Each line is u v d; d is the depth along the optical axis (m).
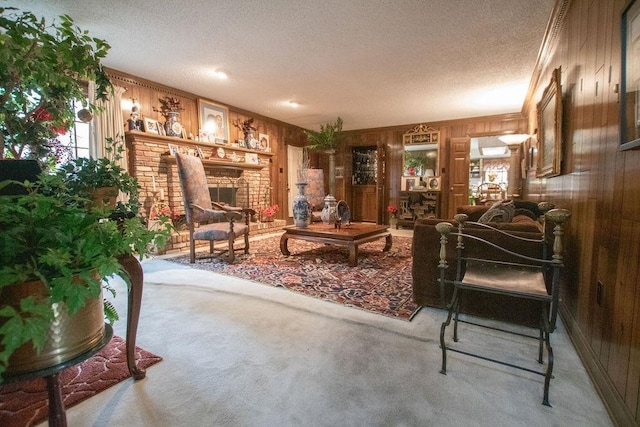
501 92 4.91
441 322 2.06
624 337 1.22
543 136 3.27
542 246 1.88
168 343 1.79
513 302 1.98
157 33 3.06
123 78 4.12
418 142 7.14
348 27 2.95
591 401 1.31
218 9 2.66
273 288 2.73
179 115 4.84
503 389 1.38
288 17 2.78
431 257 2.24
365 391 1.37
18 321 0.72
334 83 4.52
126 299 2.49
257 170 6.14
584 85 2.05
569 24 2.51
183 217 4.56
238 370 1.52
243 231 3.88
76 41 1.34
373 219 8.00
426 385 1.41
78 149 3.66
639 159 1.19
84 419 1.19
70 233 0.89
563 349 1.76
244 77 4.30
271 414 1.23
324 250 4.33
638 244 1.17
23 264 0.81
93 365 1.56
